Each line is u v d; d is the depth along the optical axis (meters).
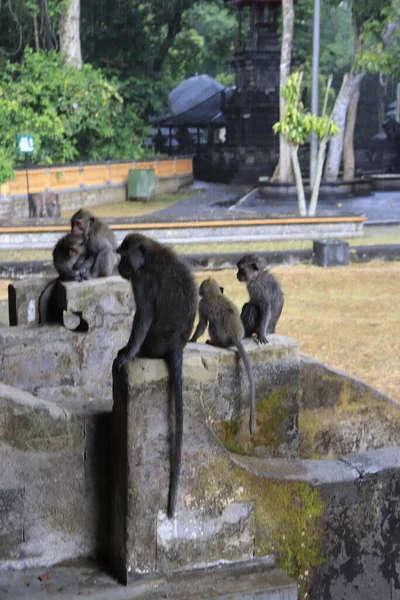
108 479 5.34
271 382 6.41
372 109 68.56
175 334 4.95
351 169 39.06
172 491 5.04
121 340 8.23
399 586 5.91
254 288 7.17
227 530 5.32
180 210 32.91
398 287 17.50
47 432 5.15
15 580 5.06
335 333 13.56
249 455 6.39
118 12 43.19
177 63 52.75
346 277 18.69
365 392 7.64
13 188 29.86
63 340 7.97
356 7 37.22
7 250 21.83
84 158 37.00
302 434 7.47
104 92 35.34
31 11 37.03
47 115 32.47
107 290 8.08
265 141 45.00
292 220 24.23
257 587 5.09
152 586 5.05
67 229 22.59
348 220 24.86
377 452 6.10
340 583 5.73
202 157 49.47
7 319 10.30
